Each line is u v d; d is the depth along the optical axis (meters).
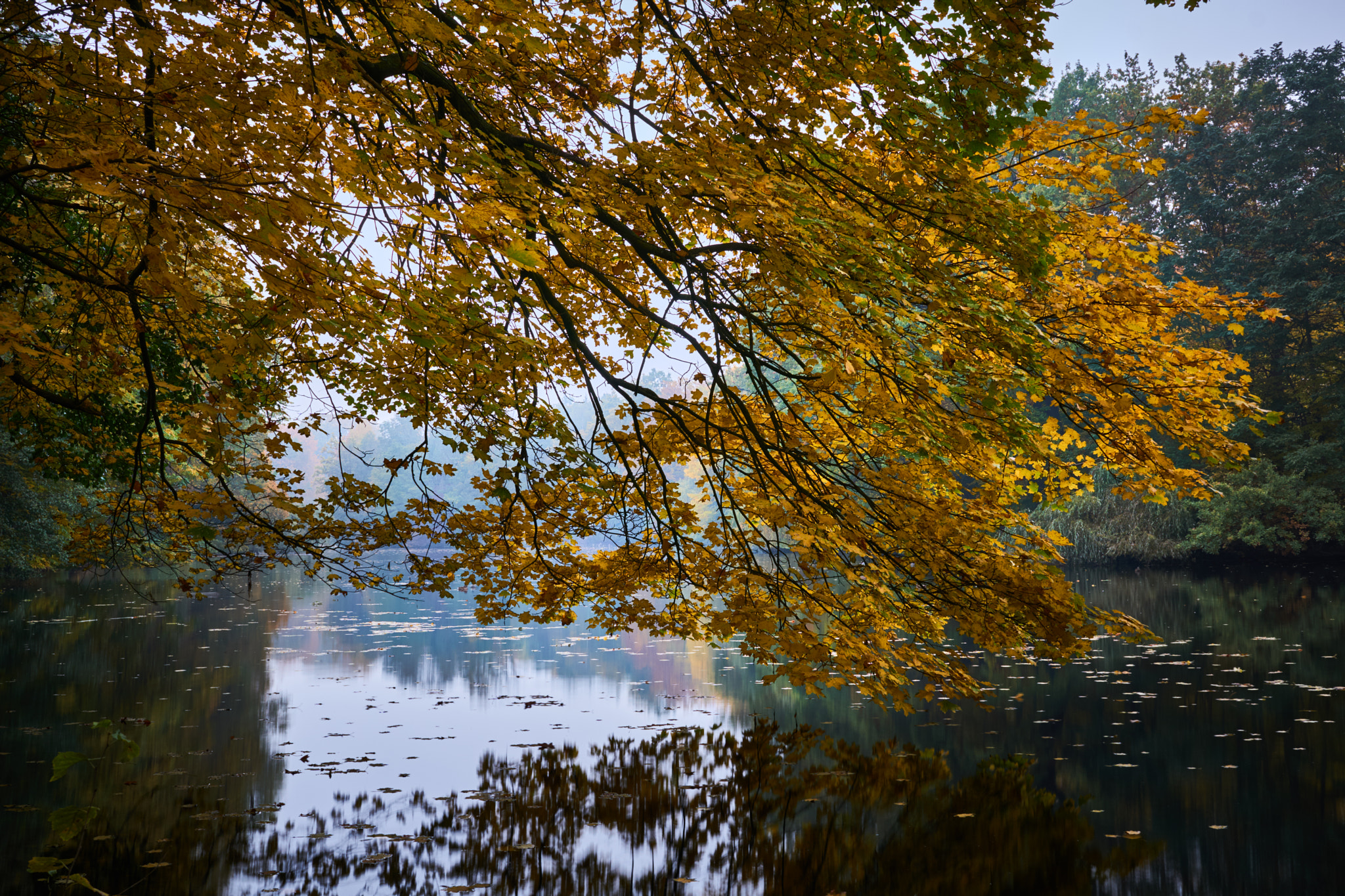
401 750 8.66
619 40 4.63
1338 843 6.07
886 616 5.33
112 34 3.04
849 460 5.71
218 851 5.97
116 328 5.48
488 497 5.31
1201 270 30.69
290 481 5.20
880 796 7.16
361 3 3.08
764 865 5.78
